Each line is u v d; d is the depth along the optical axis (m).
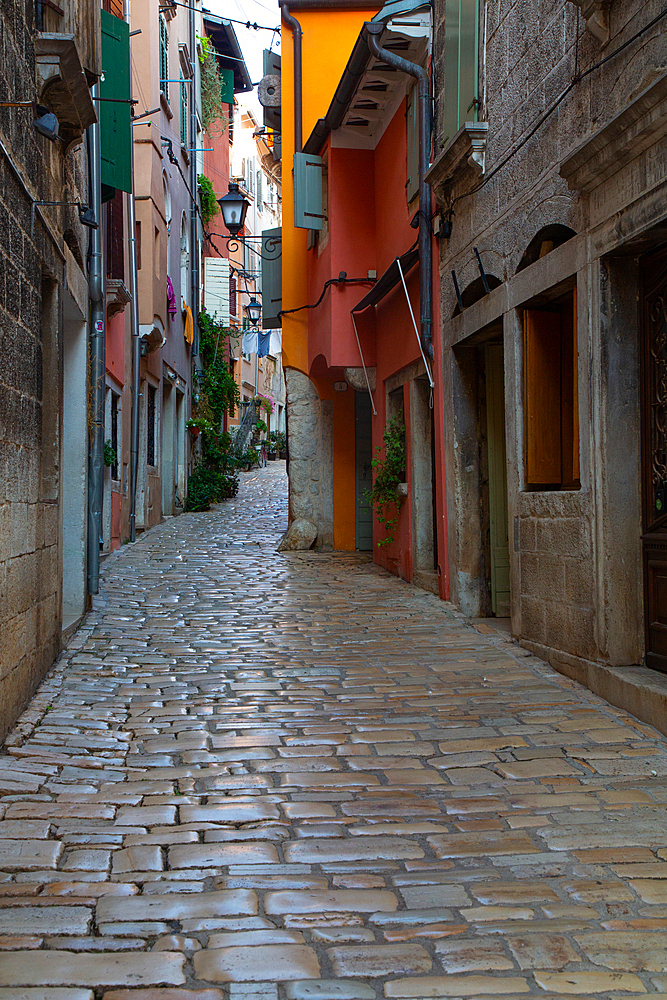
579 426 6.24
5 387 4.96
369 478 15.41
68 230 7.66
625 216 5.46
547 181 6.73
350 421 15.47
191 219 22.20
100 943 3.03
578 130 6.17
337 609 9.50
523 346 7.41
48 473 6.95
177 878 3.53
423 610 9.39
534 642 7.29
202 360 24.19
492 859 3.72
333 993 2.78
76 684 6.40
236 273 34.22
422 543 11.11
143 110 15.63
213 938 3.08
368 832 3.98
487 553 9.24
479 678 6.63
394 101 11.40
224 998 2.75
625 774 4.66
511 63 7.44
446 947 3.04
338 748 5.11
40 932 3.09
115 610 9.19
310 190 13.31
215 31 26.11
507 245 7.61
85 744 5.13
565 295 7.03
